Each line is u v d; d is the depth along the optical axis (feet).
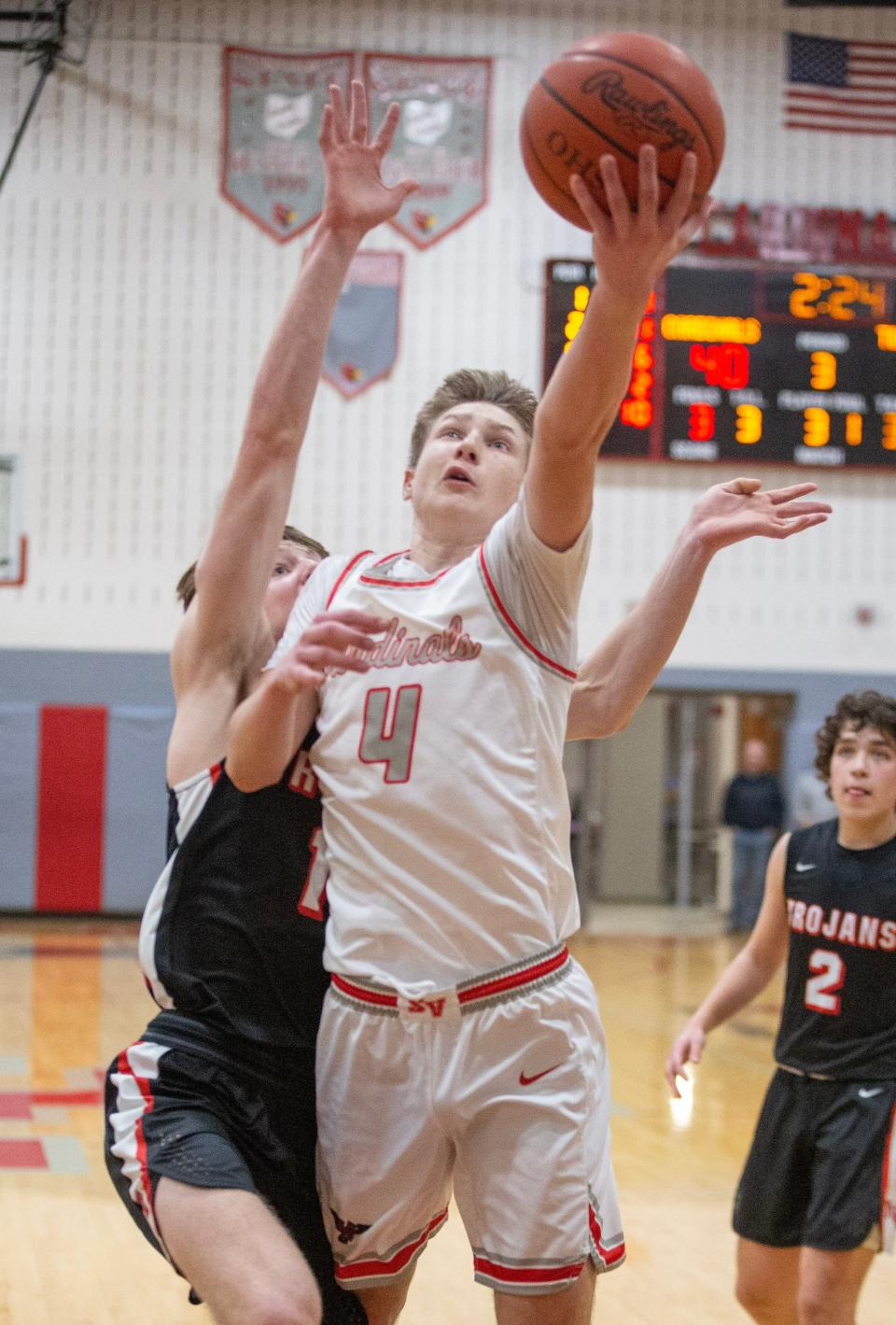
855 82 50.47
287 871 8.46
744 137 50.06
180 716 8.75
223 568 8.46
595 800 55.47
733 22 50.24
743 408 48.39
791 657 50.34
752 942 12.71
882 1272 16.49
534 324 49.88
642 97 7.27
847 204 50.24
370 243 49.67
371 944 8.04
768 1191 11.82
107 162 49.29
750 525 9.30
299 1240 8.32
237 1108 8.08
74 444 49.08
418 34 49.90
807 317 48.55
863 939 11.62
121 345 49.26
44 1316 14.01
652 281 7.14
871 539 50.11
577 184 6.99
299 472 49.37
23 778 48.60
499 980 7.91
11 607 48.80
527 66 50.06
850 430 48.73
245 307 49.57
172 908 8.43
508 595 8.12
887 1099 11.16
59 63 49.08
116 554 49.11
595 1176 8.09
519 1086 7.87
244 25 49.55
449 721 8.04
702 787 61.57
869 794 11.79
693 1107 24.68
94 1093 23.75
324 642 7.31
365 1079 8.07
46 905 48.65
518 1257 7.75
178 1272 7.63
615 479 48.98
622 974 40.75
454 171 49.83
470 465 8.74
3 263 48.98
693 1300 14.98
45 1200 18.06
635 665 9.45
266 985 8.36
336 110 8.65
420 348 49.70
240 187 49.52
